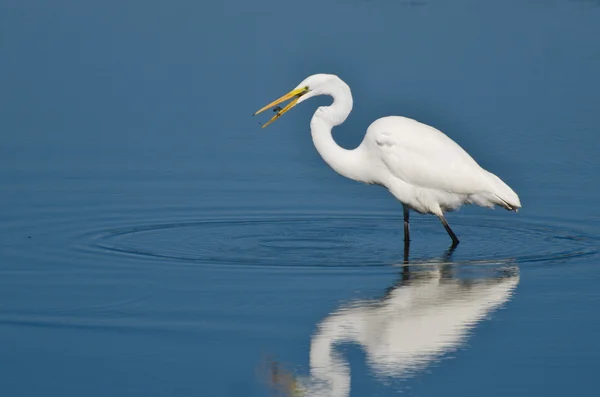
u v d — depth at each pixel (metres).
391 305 11.91
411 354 10.61
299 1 27.86
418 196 14.42
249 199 16.36
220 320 11.46
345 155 14.80
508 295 12.27
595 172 17.45
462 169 14.20
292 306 11.87
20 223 14.92
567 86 21.70
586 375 10.13
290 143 19.02
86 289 12.40
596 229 15.06
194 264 13.36
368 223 15.60
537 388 9.87
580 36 25.38
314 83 14.65
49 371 10.21
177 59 23.19
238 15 26.31
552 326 11.31
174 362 10.43
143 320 11.45
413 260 13.70
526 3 28.64
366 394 9.76
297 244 14.37
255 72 22.28
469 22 26.38
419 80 21.67
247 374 10.18
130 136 19.02
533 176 17.34
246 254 13.84
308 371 10.23
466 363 10.41
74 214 15.36
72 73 22.36
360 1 28.06
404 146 14.30
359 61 22.75
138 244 14.17
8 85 21.55
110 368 10.29
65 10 26.86
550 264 13.48
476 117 19.86
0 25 25.56
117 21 26.02
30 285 12.52
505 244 14.47
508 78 22.11
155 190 16.56
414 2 28.16
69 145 18.45
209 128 19.56
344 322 11.41
